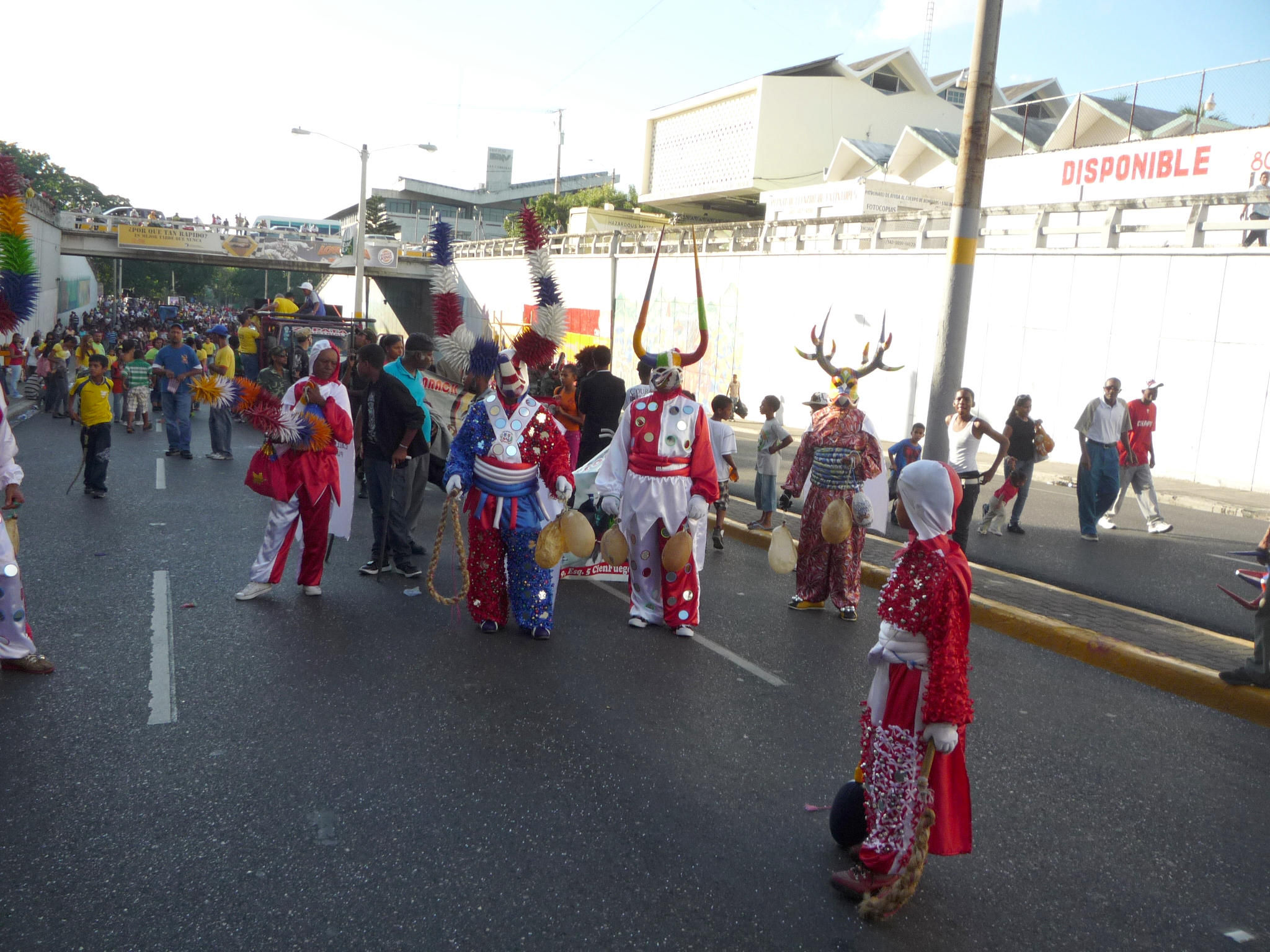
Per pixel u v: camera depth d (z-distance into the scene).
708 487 7.02
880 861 3.71
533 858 3.90
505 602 6.89
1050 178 25.38
